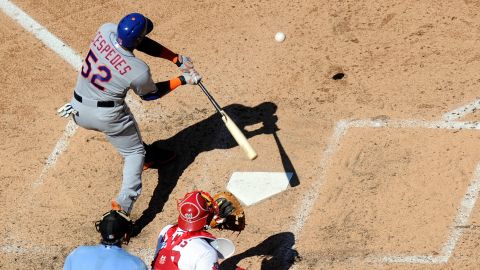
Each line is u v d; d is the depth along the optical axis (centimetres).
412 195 2786
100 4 4016
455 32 3512
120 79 2652
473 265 2511
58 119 3400
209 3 3919
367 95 3266
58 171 3156
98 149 3234
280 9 3816
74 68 3672
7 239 2900
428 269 2527
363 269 2572
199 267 2088
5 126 3397
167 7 3931
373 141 3039
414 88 3256
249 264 2661
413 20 3625
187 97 3422
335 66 3444
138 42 2631
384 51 3481
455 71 3303
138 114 3378
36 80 3625
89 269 2042
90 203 3000
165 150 3103
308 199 2864
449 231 2639
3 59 3756
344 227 2728
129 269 2050
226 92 3409
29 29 3916
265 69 3494
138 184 2852
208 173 3053
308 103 3281
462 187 2775
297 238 2727
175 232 2180
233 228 2389
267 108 3294
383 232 2681
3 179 3145
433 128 3042
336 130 3125
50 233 2900
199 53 3631
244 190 2944
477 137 2961
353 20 3684
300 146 3088
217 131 3228
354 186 2870
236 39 3678
